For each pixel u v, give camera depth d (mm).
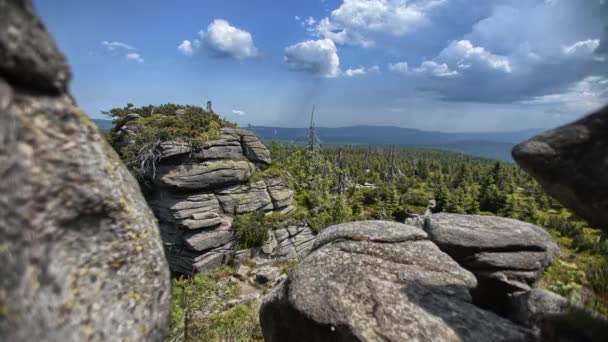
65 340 2826
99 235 3426
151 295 3828
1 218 2543
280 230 34031
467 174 75438
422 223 9844
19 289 2592
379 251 7422
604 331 4137
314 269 7004
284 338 6949
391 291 6121
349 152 148750
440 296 6137
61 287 2932
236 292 22734
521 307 6188
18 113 2797
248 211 33188
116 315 3354
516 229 8219
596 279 6258
